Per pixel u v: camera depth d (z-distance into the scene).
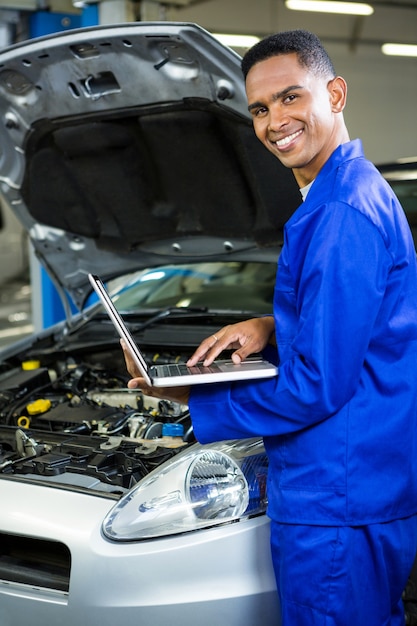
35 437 2.49
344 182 1.70
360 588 1.75
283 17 12.49
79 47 2.43
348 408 1.71
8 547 2.19
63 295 3.43
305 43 1.73
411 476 1.77
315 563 1.71
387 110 13.66
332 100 1.79
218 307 3.32
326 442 1.71
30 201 3.01
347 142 1.79
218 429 1.79
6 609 2.06
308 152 1.77
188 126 2.57
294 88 1.72
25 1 6.10
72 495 2.08
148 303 3.42
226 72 2.33
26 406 2.75
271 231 2.84
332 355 1.64
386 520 1.74
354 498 1.70
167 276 3.53
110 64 2.46
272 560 1.85
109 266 3.27
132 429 2.53
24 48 2.45
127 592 1.89
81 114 2.64
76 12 6.36
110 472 2.21
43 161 2.86
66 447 2.38
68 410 2.71
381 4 12.76
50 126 2.71
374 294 1.65
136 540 1.92
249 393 1.75
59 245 3.19
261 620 1.92
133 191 2.88
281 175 2.59
